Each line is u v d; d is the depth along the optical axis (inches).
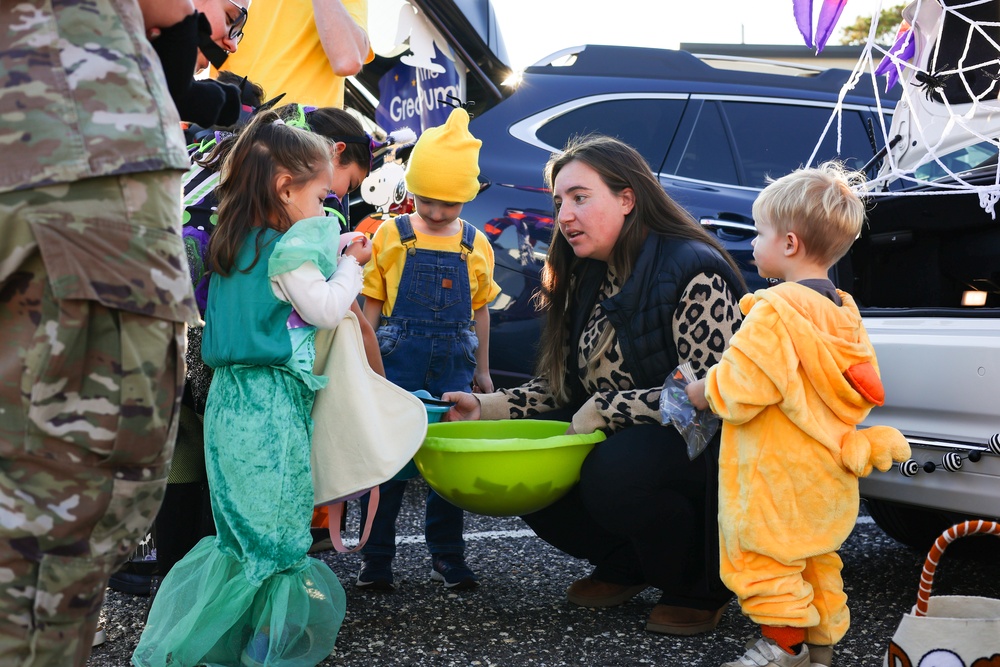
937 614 78.6
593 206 99.7
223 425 87.1
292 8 139.4
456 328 122.8
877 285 132.0
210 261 89.2
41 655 55.9
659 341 99.0
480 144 121.6
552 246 109.3
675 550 97.0
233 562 88.9
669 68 181.8
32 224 52.1
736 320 97.6
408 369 120.5
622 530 96.8
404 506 158.7
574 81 174.6
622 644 96.2
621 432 97.6
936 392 103.2
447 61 173.3
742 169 177.6
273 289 86.6
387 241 122.2
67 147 52.3
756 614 84.3
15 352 54.0
